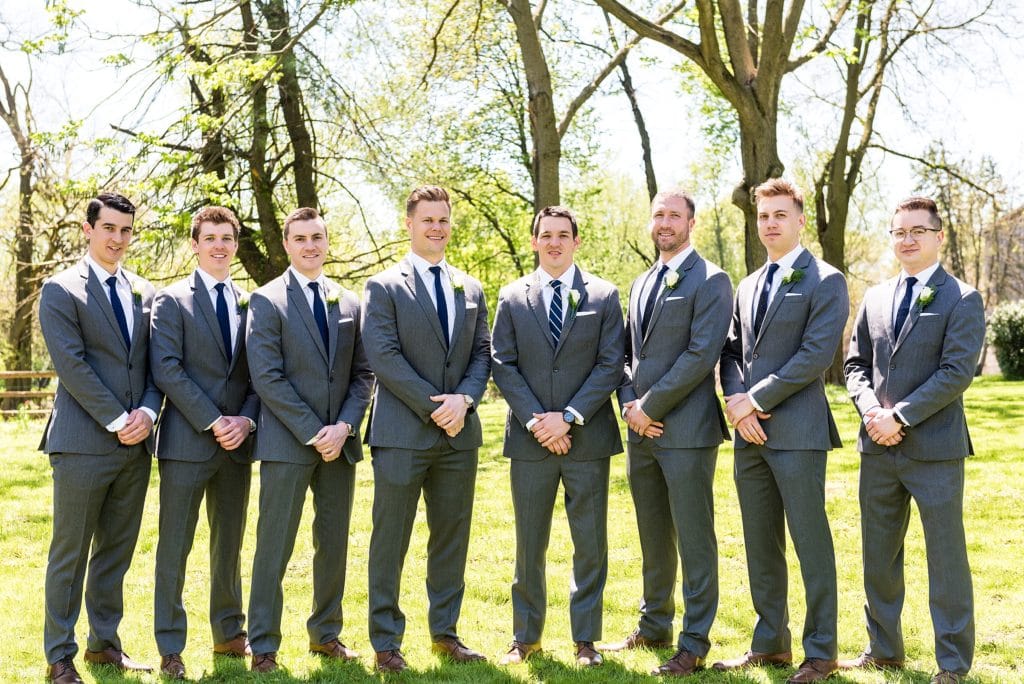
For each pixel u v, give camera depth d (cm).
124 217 414
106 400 395
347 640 458
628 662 416
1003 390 1566
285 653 433
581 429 428
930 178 2409
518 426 436
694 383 411
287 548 418
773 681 390
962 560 384
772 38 1059
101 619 413
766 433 406
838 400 1441
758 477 416
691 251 434
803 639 401
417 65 1409
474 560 609
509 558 612
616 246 3531
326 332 432
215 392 425
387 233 2016
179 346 421
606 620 489
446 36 1351
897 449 394
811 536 399
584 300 438
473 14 1324
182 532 414
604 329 437
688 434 414
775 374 404
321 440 413
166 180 1304
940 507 384
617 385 434
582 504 427
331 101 1539
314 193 1681
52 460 402
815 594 397
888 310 409
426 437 423
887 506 400
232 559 431
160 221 1305
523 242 2730
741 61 1073
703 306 414
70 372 391
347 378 439
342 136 1595
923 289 396
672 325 421
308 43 1466
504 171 2541
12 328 1955
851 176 1869
